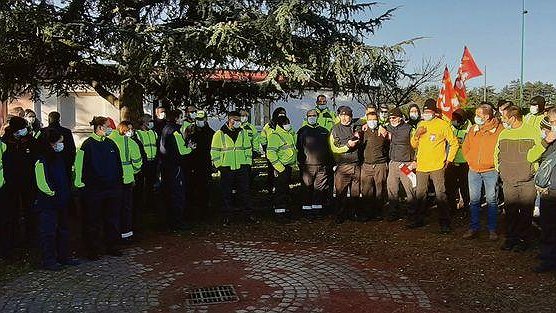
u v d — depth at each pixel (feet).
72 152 29.19
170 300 18.38
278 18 33.60
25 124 25.20
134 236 27.27
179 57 34.68
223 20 36.42
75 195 31.32
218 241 26.66
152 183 34.47
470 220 28.50
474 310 17.28
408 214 29.84
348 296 18.69
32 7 32.27
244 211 31.83
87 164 23.03
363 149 30.25
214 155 29.94
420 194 27.99
